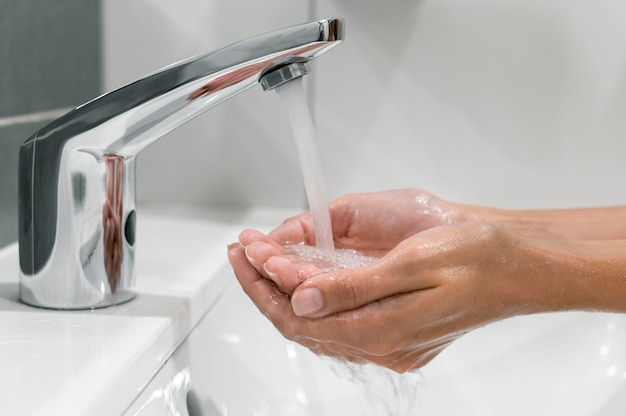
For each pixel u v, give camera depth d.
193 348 0.55
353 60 0.91
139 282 0.60
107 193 0.53
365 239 0.69
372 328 0.45
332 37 0.45
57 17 0.79
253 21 0.89
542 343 0.74
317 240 0.57
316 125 0.93
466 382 0.72
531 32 0.89
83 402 0.37
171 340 0.50
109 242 0.53
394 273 0.44
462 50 0.90
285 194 0.93
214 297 0.63
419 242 0.44
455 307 0.45
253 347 0.66
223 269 0.66
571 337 0.73
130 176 0.54
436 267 0.44
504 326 0.75
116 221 0.53
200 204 0.94
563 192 0.91
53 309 0.53
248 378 0.61
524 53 0.89
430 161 0.92
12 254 0.69
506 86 0.90
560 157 0.90
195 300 0.57
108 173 0.53
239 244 0.54
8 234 0.71
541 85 0.89
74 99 0.84
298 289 0.44
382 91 0.92
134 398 0.43
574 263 0.49
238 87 0.49
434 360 0.74
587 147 0.90
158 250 0.72
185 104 0.49
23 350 0.44
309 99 0.93
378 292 0.44
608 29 0.88
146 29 0.90
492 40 0.89
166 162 0.93
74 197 0.52
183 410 0.49
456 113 0.91
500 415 0.69
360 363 0.52
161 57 0.90
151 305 0.54
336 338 0.46
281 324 0.49
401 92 0.91
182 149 0.93
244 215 0.90
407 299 0.44
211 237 0.78
